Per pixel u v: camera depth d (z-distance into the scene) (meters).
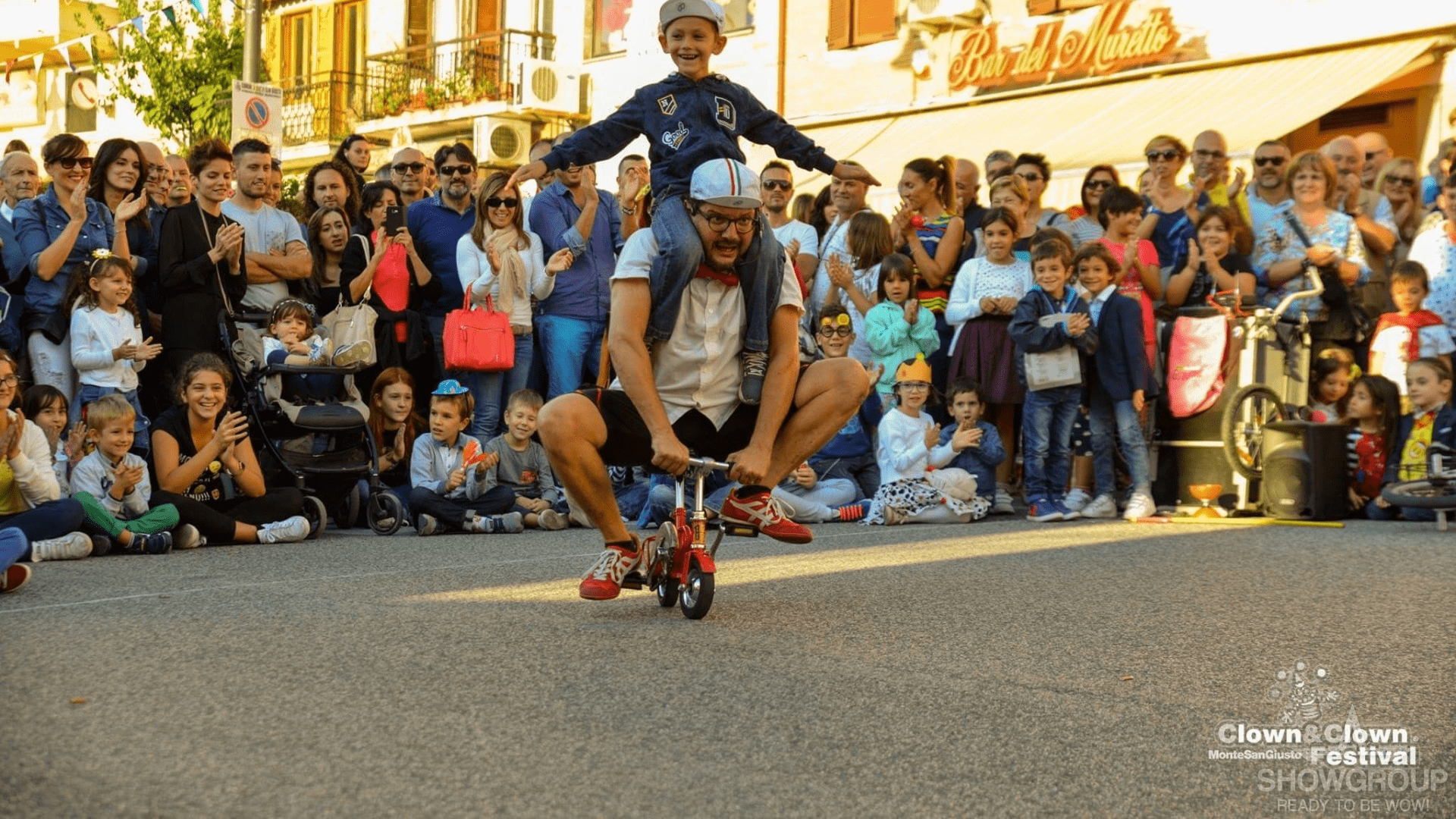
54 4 32.88
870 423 9.39
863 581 5.82
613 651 4.29
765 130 5.54
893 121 18.75
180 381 7.54
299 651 4.21
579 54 24.03
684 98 5.45
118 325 7.70
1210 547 7.10
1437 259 9.23
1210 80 15.88
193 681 3.81
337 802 2.84
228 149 8.32
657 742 3.31
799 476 8.89
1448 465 8.30
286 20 29.08
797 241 9.73
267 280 8.53
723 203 4.79
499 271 8.84
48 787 2.88
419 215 9.41
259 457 8.16
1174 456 9.13
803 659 4.22
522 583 5.73
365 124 26.95
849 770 3.13
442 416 8.26
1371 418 8.76
